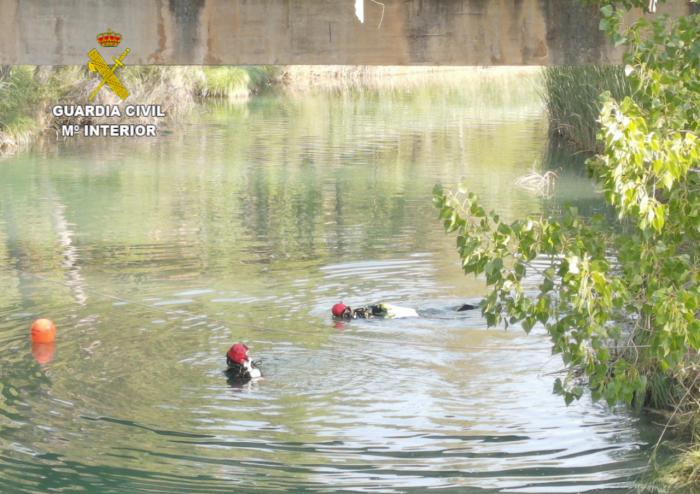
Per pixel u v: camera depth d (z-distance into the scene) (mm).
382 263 17047
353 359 12039
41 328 12531
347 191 25234
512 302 8203
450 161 30969
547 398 10789
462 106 50219
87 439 9578
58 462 9039
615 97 28500
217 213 22203
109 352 12219
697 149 7227
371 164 30484
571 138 34531
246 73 57562
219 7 8961
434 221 20984
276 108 49656
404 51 9094
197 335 12922
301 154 32969
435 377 11406
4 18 8859
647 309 7844
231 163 30828
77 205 23297
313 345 12555
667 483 8617
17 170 29375
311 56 9055
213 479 8688
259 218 21547
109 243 18922
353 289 15328
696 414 9945
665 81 7477
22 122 35719
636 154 6965
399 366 11797
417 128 40719
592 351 8211
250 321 13586
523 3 9078
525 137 36750
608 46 9094
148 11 8922
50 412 10281
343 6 9023
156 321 13570
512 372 11617
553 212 22000
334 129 40656
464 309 14164
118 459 9102
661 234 7895
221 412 10312
